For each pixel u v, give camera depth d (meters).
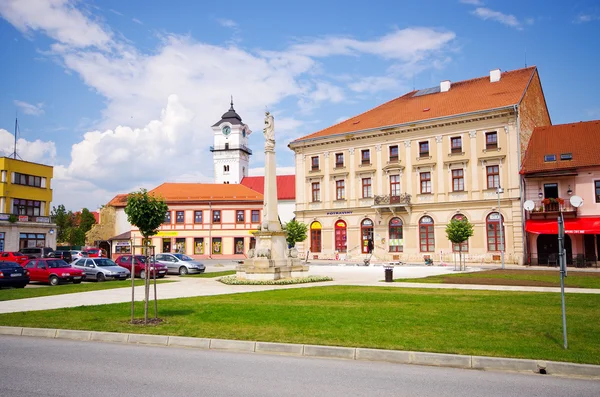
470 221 42.97
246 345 9.77
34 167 58.03
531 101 45.62
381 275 29.08
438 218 44.66
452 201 43.88
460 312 12.96
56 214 83.56
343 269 35.25
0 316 13.41
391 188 47.56
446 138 44.66
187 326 11.50
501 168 41.50
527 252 39.94
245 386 7.09
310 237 52.41
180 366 8.33
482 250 42.19
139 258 32.16
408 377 7.64
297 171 53.59
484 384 7.24
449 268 34.84
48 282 27.16
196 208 62.25
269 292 19.55
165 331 10.95
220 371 7.97
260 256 25.38
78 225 87.12
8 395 6.64
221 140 91.38
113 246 62.69
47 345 10.27
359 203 49.28
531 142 43.22
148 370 8.03
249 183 76.19
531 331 10.38
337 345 9.36
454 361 8.41
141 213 15.32
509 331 10.41
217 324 11.67
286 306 14.59
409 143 46.62
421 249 45.56
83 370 8.03
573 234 38.31
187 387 7.03
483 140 42.62
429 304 14.63
